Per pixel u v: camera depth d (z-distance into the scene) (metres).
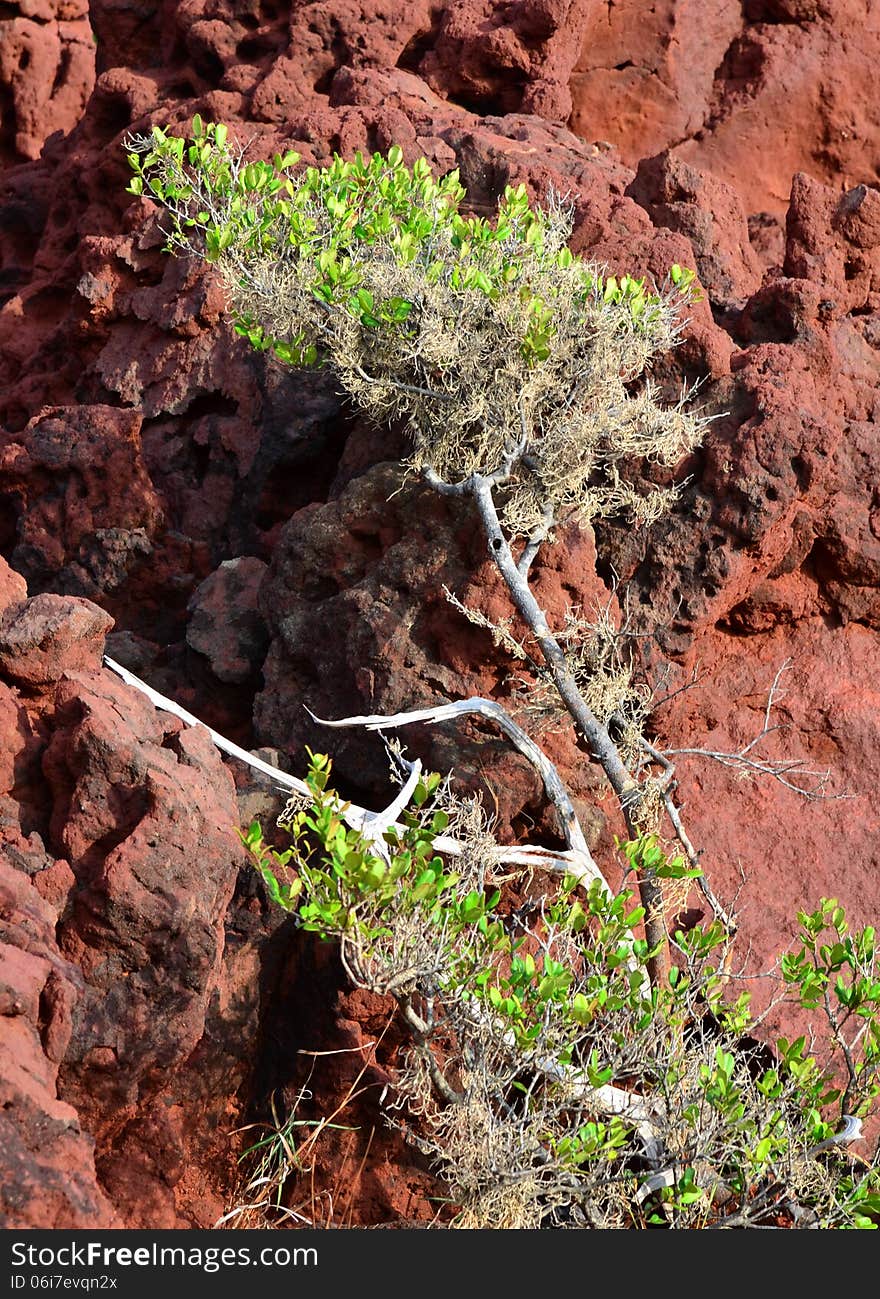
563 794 6.68
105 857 5.36
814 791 7.57
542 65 10.82
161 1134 5.68
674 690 7.48
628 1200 5.60
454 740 6.97
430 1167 6.18
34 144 16.86
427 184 7.35
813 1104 5.75
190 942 5.28
